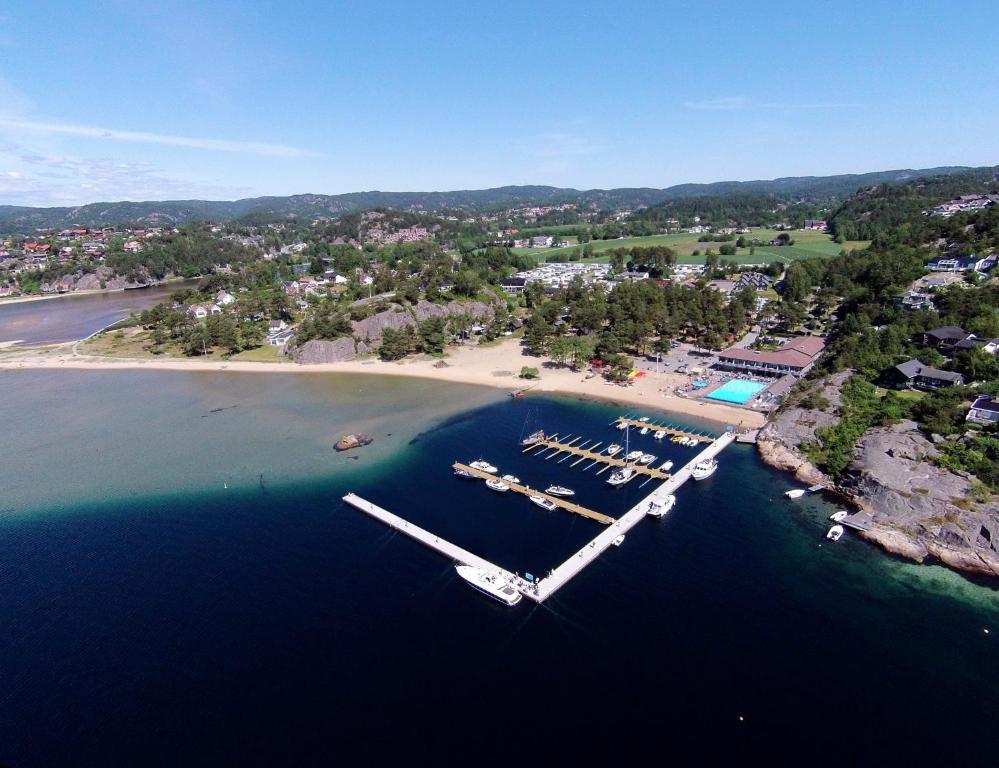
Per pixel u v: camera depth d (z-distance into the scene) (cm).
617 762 5425
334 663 6750
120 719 6053
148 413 15925
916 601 7706
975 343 14162
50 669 6769
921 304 17750
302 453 13062
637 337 19838
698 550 8950
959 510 8944
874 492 9756
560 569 8419
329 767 5456
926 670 6531
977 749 5556
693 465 11712
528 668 6619
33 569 8819
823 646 6912
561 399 16238
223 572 8638
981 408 10788
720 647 6906
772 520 9750
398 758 5522
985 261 19750
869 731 5756
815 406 12706
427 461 12550
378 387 17788
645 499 10438
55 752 5703
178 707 6188
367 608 7750
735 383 16450
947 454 10019
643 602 7750
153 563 8912
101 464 12650
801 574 8306
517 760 5466
